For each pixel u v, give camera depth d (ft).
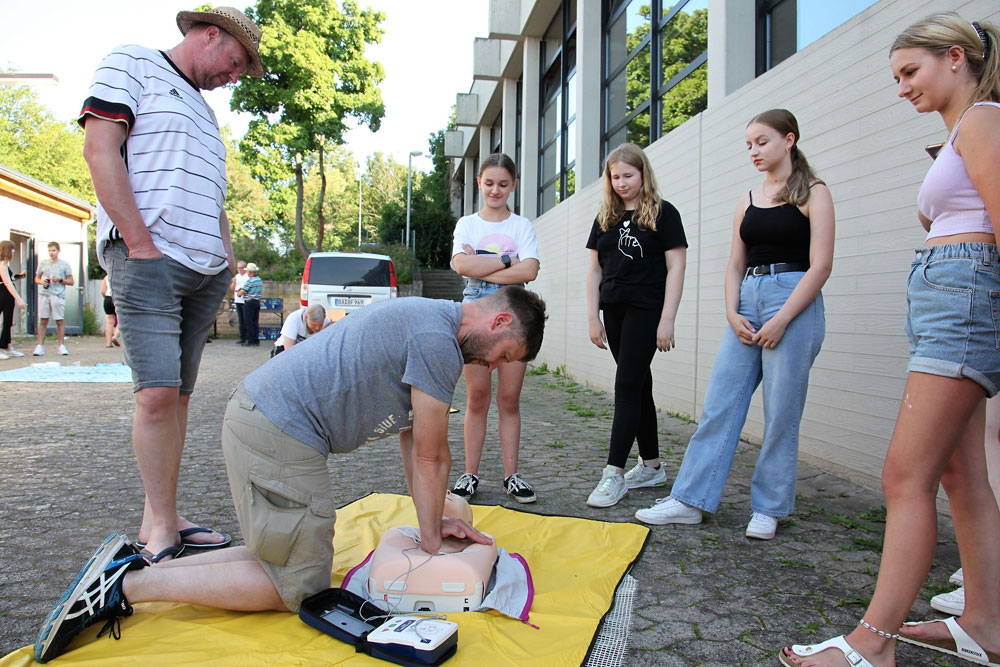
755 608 6.84
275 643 5.76
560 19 38.22
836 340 12.30
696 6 20.93
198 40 8.07
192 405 20.66
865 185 11.57
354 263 36.88
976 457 5.88
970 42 5.33
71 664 5.35
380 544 7.04
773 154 8.93
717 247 17.01
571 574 7.57
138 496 10.37
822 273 8.55
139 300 7.41
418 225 102.89
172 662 5.40
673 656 5.87
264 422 6.05
